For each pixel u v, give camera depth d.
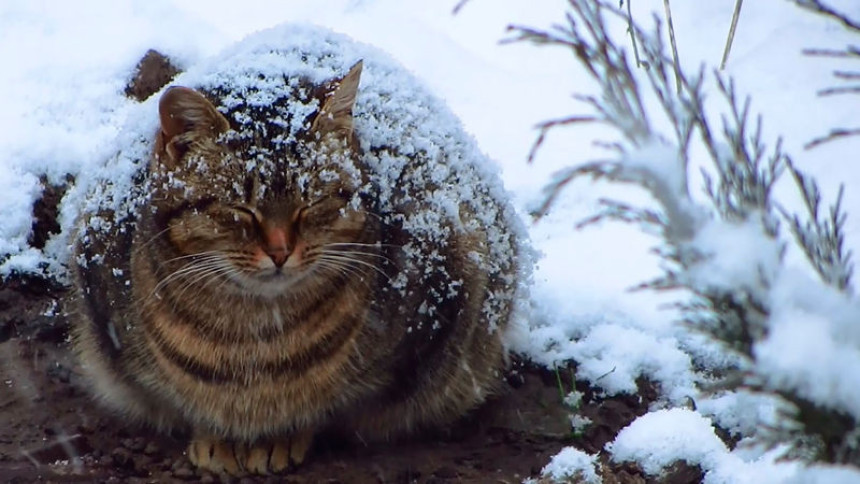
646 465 5.75
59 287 7.04
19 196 7.29
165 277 5.53
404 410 6.05
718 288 3.58
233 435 5.81
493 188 6.33
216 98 5.56
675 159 3.51
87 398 6.35
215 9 9.48
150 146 5.77
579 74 8.96
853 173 7.48
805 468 4.08
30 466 5.77
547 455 6.00
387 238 5.70
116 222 5.74
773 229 3.80
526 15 9.59
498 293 6.18
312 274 5.50
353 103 5.54
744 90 8.36
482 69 8.84
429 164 5.91
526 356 6.66
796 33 8.94
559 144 8.12
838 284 4.05
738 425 6.17
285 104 5.49
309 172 5.36
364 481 5.76
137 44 8.34
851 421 3.52
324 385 5.75
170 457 5.93
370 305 5.70
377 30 9.10
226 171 5.33
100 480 5.68
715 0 9.61
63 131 7.73
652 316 6.86
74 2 8.80
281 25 6.40
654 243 7.35
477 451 6.10
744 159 3.92
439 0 9.81
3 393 6.33
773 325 3.51
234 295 5.51
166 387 5.77
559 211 7.68
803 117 8.02
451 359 6.01
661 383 6.50
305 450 5.93
